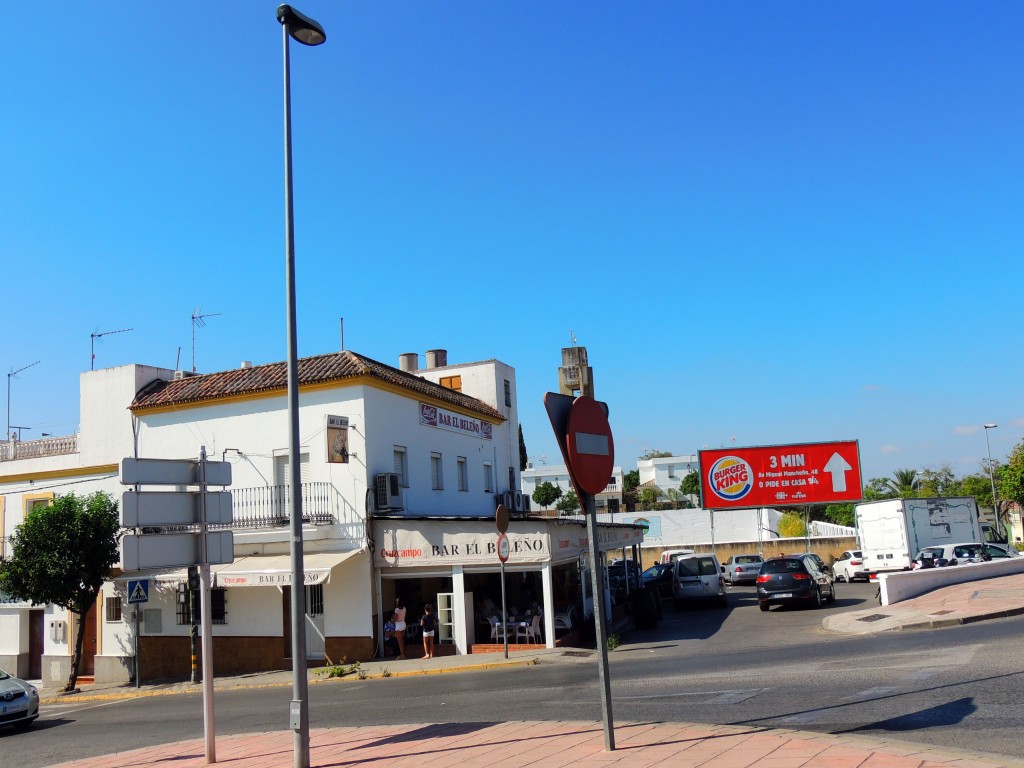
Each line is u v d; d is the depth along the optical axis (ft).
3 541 93.97
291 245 34.12
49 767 36.65
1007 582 82.64
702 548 165.78
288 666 76.89
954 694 34.22
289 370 33.12
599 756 26.86
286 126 34.65
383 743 33.86
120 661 86.02
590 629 78.64
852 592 110.32
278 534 77.15
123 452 89.97
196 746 38.65
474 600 86.12
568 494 266.98
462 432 101.45
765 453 141.90
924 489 242.78
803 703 35.06
